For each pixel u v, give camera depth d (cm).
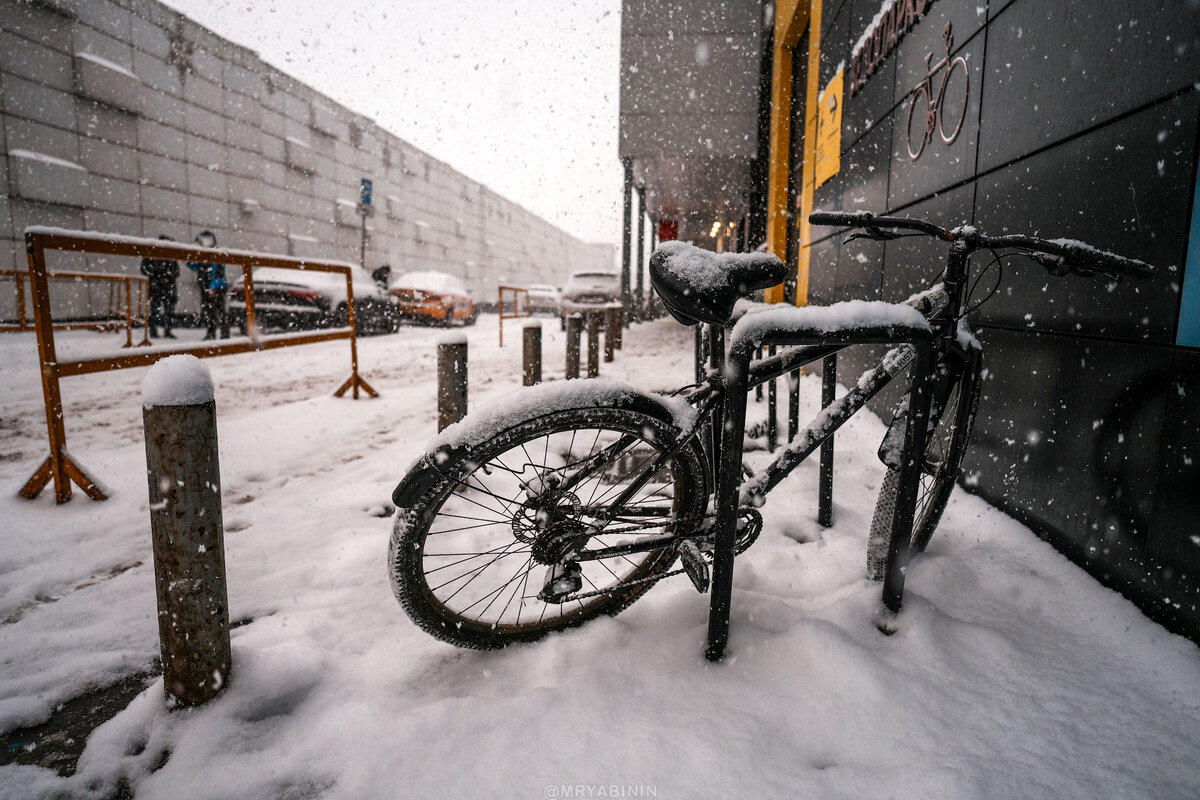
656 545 172
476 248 3697
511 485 304
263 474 339
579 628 179
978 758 127
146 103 1466
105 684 161
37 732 143
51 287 1253
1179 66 163
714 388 168
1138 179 178
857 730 136
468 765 129
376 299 1307
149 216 1495
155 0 1471
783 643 162
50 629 185
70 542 248
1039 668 155
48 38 1248
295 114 2017
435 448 145
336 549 241
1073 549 207
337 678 159
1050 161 224
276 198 1945
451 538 248
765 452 363
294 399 556
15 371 691
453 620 164
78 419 466
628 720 139
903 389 379
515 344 1170
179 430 135
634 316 1775
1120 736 133
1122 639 164
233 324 1089
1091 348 199
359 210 2414
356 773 128
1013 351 248
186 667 142
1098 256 149
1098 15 197
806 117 723
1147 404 174
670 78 1184
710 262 148
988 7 275
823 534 246
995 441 261
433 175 3088
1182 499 161
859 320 152
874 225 177
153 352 329
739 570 208
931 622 170
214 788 124
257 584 212
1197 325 156
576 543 165
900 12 393
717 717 139
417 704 148
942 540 230
